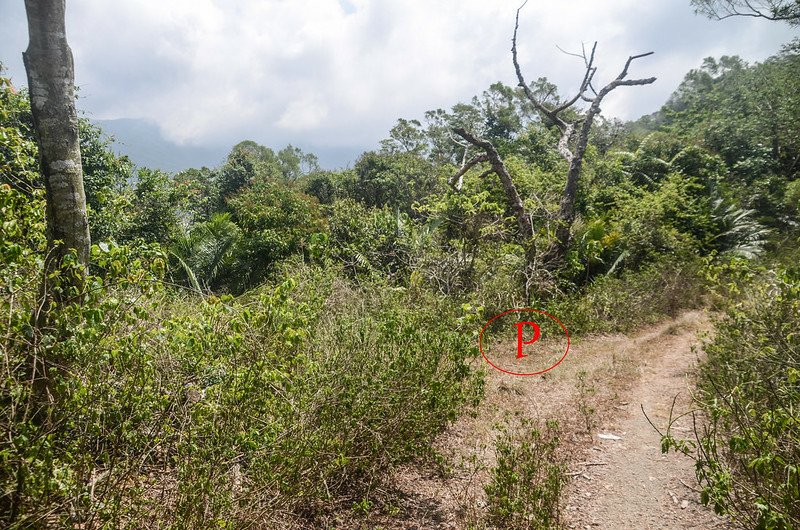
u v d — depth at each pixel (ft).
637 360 26.50
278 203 55.06
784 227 63.67
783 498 9.05
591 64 52.08
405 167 83.10
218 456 9.88
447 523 11.89
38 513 7.72
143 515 9.09
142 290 10.11
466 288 36.17
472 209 42.06
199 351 10.69
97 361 8.95
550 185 59.11
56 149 11.18
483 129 112.16
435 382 14.24
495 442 13.96
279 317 11.71
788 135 78.69
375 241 40.93
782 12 44.01
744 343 17.26
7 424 7.95
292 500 10.79
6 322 8.66
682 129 97.81
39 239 12.07
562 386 22.00
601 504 13.10
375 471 13.30
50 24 10.98
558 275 40.47
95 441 9.42
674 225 57.31
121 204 29.07
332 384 12.80
